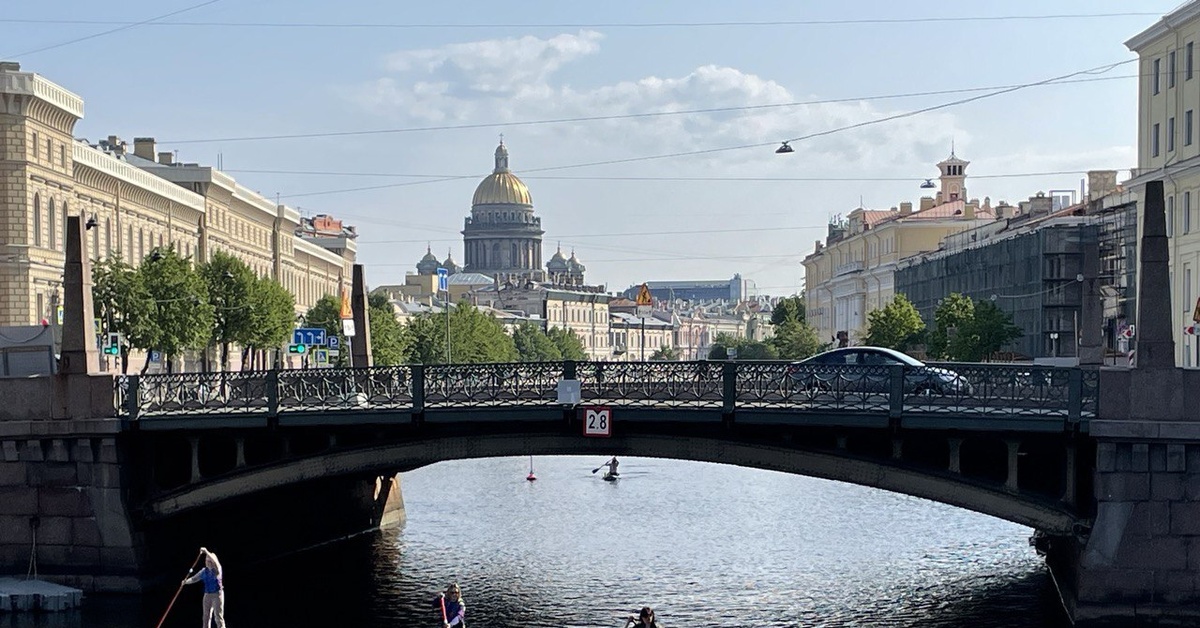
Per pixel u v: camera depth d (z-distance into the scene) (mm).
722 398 38000
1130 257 92750
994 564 49719
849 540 56312
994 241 120688
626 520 63188
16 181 83562
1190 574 34844
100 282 78562
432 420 39344
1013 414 35812
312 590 44469
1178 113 82625
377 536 57625
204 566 41406
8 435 40938
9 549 41250
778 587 45344
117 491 40875
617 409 38500
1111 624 35031
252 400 40719
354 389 40219
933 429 36438
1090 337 52250
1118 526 35094
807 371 37469
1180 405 34812
